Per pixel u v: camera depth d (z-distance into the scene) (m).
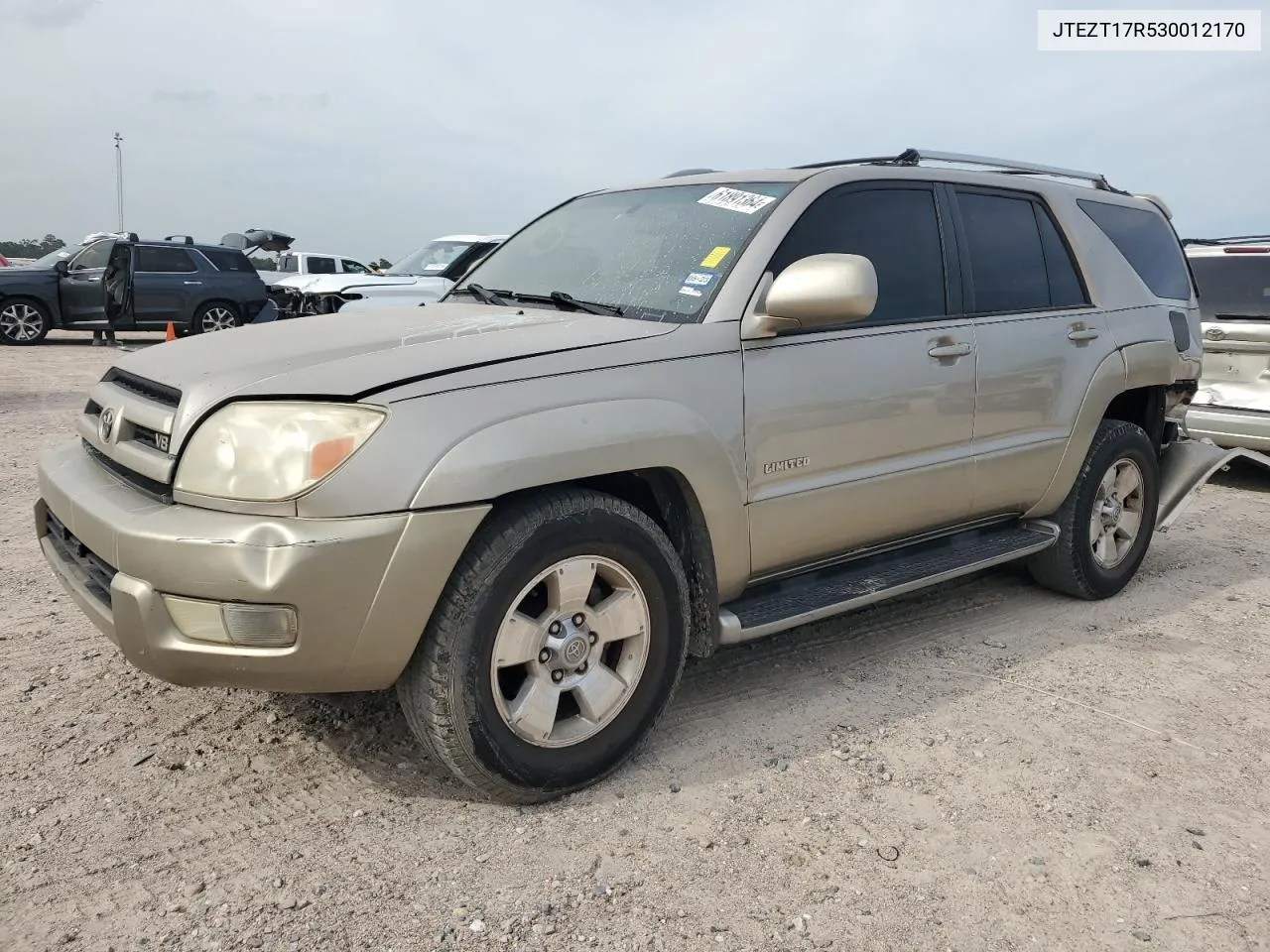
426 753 2.93
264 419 2.42
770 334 3.09
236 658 2.38
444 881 2.38
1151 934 2.26
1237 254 7.47
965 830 2.66
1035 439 4.09
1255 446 7.20
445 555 2.43
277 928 2.20
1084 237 4.50
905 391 3.51
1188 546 5.73
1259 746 3.20
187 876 2.37
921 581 3.63
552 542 2.62
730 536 3.06
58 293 17.09
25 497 5.97
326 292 14.90
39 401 10.09
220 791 2.75
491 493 2.47
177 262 17.17
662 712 2.96
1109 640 4.14
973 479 3.85
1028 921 2.29
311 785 2.80
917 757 3.05
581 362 2.74
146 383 2.79
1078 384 4.24
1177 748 3.17
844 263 2.92
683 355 2.93
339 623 2.37
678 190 3.79
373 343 2.75
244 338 3.00
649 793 2.81
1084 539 4.46
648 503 3.10
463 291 3.85
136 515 2.48
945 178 3.95
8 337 16.91
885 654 3.91
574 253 3.72
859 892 2.38
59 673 3.47
